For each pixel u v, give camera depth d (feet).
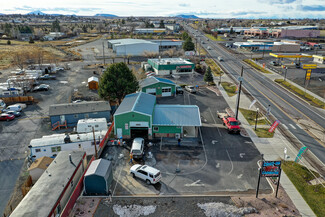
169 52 386.11
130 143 125.90
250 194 88.22
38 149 110.22
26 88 212.84
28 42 553.64
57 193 75.56
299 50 426.51
